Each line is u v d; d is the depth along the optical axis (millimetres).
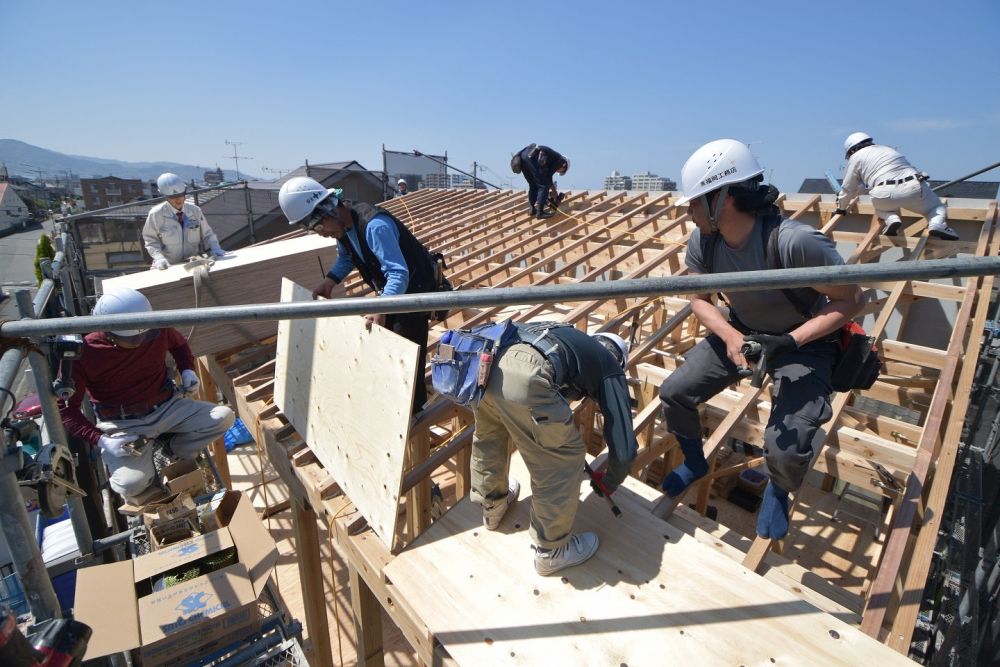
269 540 2805
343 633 4250
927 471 2307
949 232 4223
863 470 2547
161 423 3324
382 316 2453
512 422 1701
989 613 3141
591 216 6750
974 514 3590
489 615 1742
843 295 1713
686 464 2295
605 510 2137
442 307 1397
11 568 3852
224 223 15656
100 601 2387
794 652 1542
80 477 3459
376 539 2209
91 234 13992
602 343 2006
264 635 2650
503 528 2129
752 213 1770
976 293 3768
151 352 3244
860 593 3619
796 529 4855
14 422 1668
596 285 1328
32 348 1752
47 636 1248
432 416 2959
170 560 2699
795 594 1775
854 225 5539
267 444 3240
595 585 1808
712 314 1979
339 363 2584
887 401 3688
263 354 4285
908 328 5488
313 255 4457
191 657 2486
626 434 1756
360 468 2350
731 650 1560
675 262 4457
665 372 3375
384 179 15609
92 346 3023
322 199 2418
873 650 1531
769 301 1905
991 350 4629
